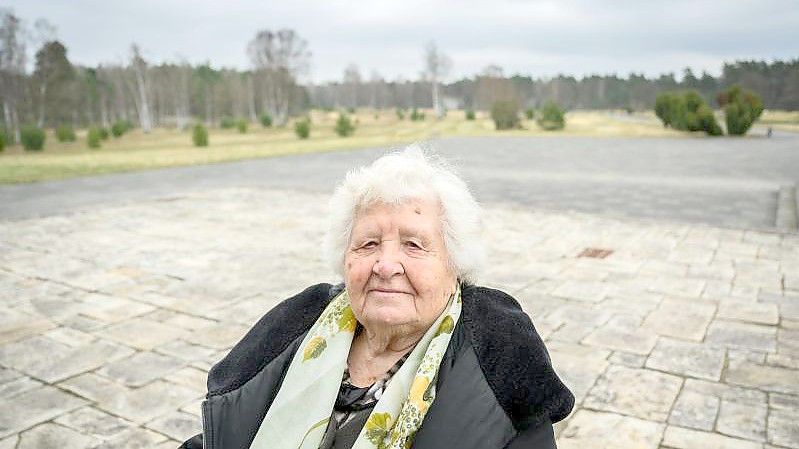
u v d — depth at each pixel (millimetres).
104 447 3191
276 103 92750
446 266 1525
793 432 3227
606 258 7172
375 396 1492
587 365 4105
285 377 1575
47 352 4410
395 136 44656
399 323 1459
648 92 122938
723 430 3252
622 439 3174
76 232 8836
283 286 6141
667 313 5168
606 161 22312
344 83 141500
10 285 6117
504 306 1522
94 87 88750
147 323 5031
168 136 56188
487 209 10734
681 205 11703
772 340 4539
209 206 11281
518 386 1327
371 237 1513
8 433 3309
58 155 29344
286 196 12609
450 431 1307
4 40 55656
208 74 118250
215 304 5543
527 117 72625
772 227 9305
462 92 141750
